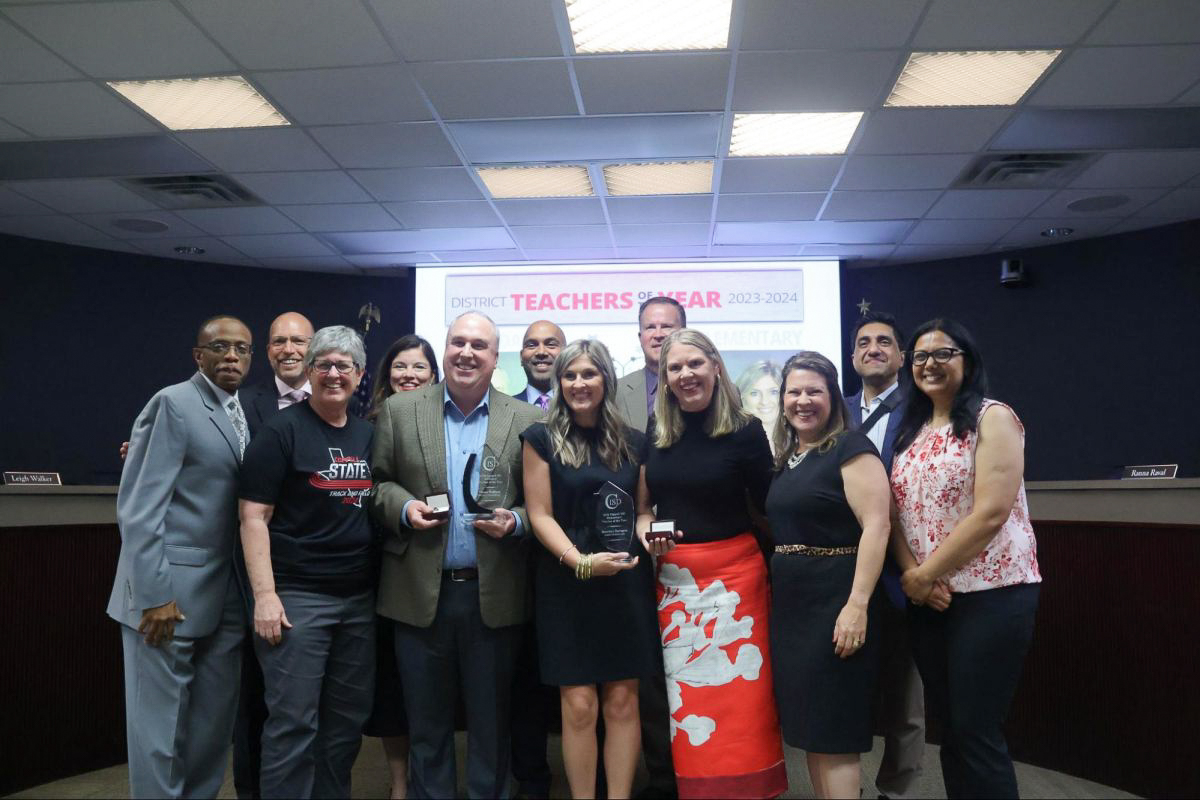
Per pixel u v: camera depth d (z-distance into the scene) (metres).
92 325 6.98
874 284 7.64
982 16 3.72
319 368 2.28
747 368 6.98
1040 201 6.00
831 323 7.11
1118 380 6.68
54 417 6.75
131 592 2.16
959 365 2.13
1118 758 2.88
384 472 2.36
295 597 2.19
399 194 5.82
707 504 2.25
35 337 6.72
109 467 6.94
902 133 4.91
